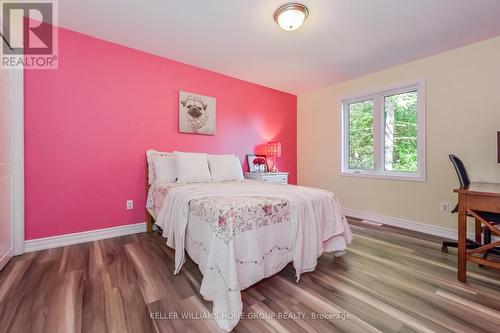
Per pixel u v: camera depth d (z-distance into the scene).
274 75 3.57
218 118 3.50
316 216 1.90
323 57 2.93
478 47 2.52
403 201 3.13
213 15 2.10
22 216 2.11
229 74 3.54
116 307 1.39
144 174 2.84
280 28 2.30
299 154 4.55
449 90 2.72
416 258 2.13
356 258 2.13
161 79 2.95
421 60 2.94
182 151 3.15
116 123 2.65
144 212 2.85
